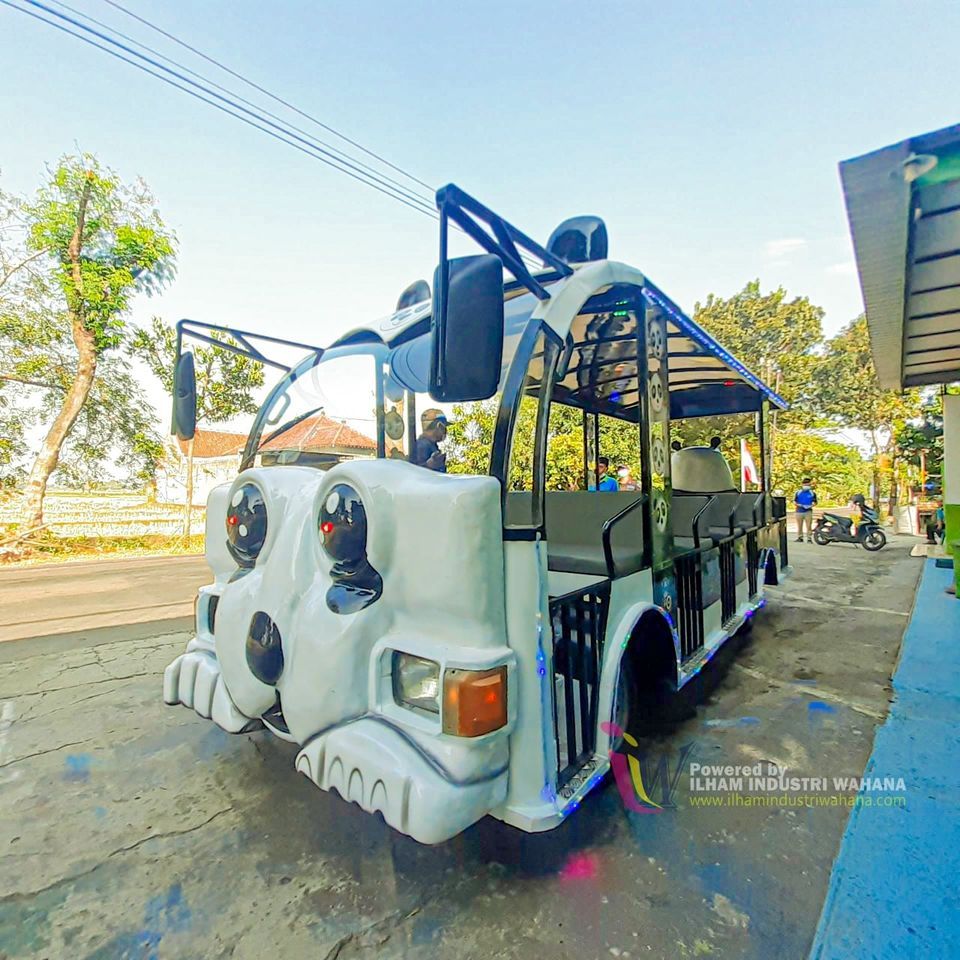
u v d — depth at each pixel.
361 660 1.84
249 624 2.13
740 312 25.47
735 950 1.64
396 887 1.94
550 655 1.83
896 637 4.99
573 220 2.85
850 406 25.09
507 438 1.83
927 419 15.55
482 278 1.54
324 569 2.00
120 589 8.35
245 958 1.65
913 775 2.61
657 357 2.88
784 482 22.64
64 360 13.82
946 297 4.69
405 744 1.72
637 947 1.66
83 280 12.65
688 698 3.60
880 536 11.20
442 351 1.56
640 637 2.68
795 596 6.82
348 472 1.95
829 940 1.66
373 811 1.67
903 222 3.15
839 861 2.01
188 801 2.51
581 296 2.15
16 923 1.80
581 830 2.25
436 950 1.67
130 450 15.20
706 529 4.91
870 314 4.66
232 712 2.27
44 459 12.87
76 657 4.81
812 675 4.04
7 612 6.71
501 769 1.74
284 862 2.08
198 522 15.70
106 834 2.27
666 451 2.94
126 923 1.79
